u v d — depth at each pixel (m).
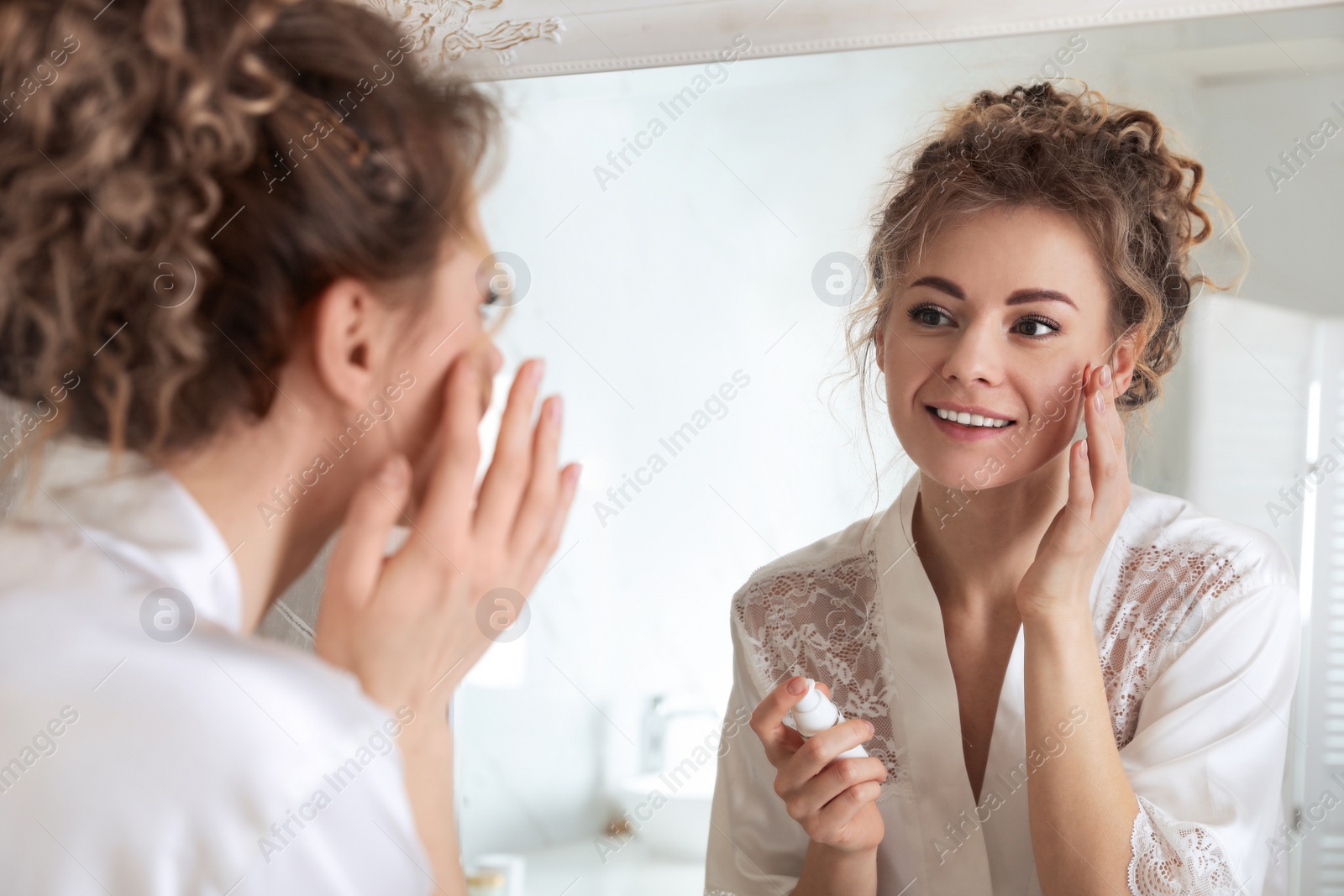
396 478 0.47
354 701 0.42
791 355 0.75
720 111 0.76
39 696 0.38
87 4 0.39
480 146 0.53
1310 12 0.64
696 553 0.78
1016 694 0.70
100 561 0.40
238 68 0.41
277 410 0.45
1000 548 0.70
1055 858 0.65
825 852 0.73
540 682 0.82
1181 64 0.66
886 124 0.72
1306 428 0.66
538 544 0.54
